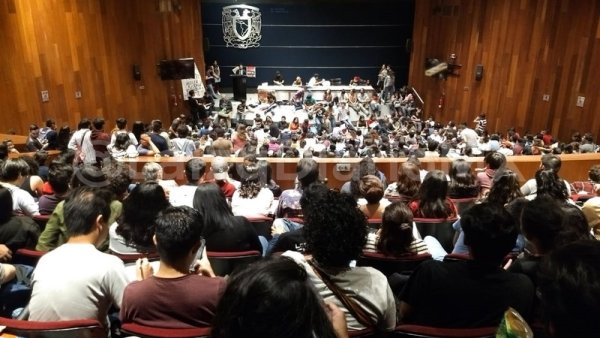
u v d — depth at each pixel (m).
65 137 8.42
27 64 10.57
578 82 12.91
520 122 15.18
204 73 19.17
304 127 16.92
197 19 17.89
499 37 15.73
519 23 14.84
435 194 4.09
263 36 22.19
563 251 1.06
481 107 16.89
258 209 4.58
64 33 11.75
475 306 2.15
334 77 22.70
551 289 1.02
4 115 9.99
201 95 17.44
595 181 5.20
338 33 22.11
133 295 2.12
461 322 2.18
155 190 3.03
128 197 3.06
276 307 1.09
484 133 15.14
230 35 21.97
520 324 1.23
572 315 0.98
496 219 2.15
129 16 14.23
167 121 16.41
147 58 15.16
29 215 4.20
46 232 3.25
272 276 1.14
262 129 16.27
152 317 2.11
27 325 2.02
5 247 2.97
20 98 10.39
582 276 0.99
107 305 2.45
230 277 1.30
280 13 21.88
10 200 3.19
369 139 12.55
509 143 12.20
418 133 14.81
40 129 9.89
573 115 13.18
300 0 21.61
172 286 2.11
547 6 13.76
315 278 2.14
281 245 3.20
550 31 13.75
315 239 2.15
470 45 17.14
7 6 9.95
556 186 4.00
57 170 3.97
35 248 3.31
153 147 8.07
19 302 2.93
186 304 2.09
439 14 18.59
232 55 22.44
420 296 2.25
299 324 1.10
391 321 2.20
